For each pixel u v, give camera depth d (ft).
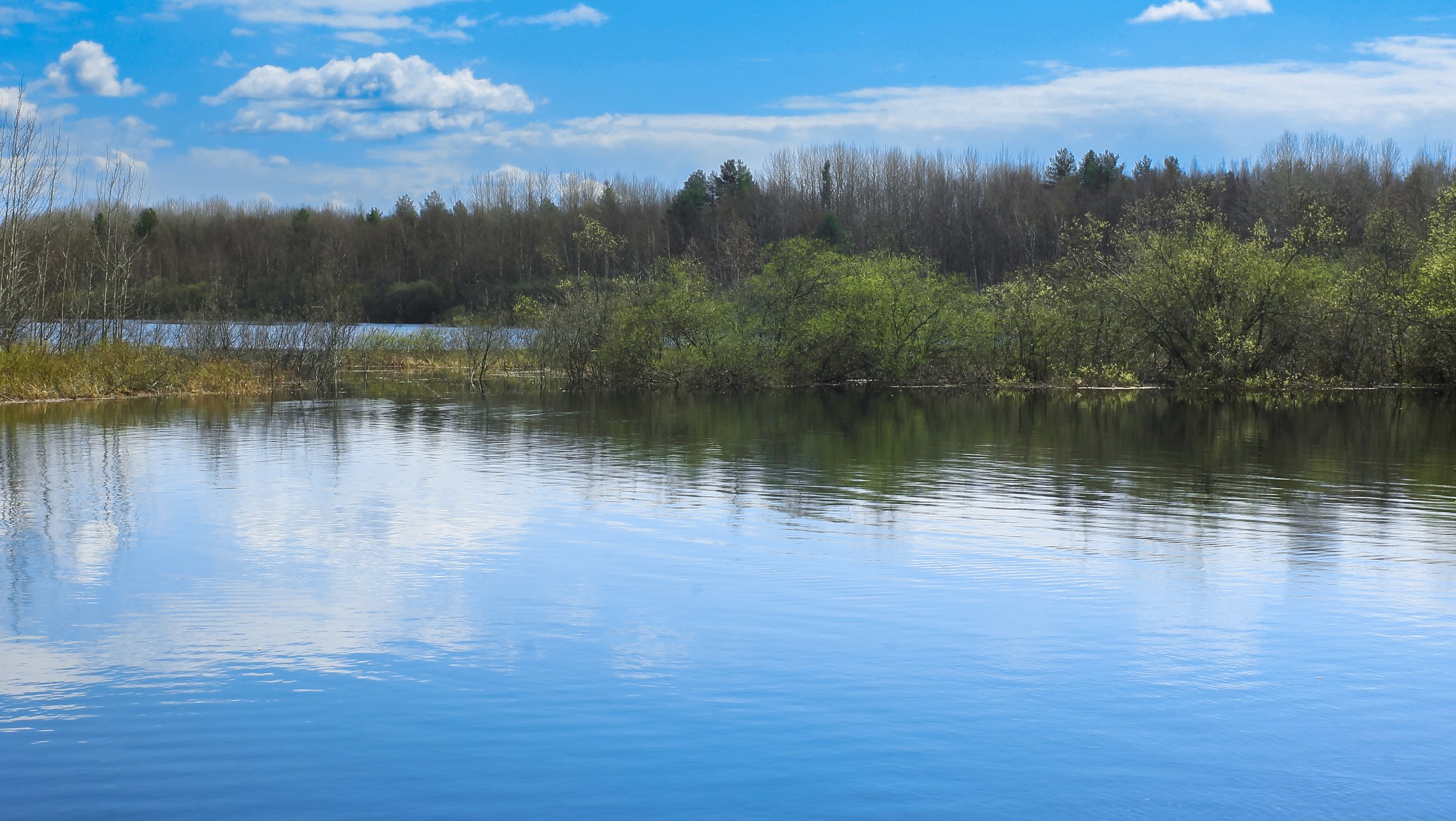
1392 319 98.89
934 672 19.93
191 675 19.81
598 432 62.49
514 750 16.57
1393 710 18.15
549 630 22.56
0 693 18.85
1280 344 101.76
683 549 30.30
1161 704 18.39
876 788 15.37
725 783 15.49
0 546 30.63
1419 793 15.25
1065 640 21.84
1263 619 23.27
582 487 41.68
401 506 37.24
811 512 36.01
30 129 96.99
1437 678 19.65
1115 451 52.95
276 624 22.97
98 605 24.43
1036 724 17.54
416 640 21.84
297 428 64.54
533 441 58.13
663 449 54.03
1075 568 27.96
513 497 39.19
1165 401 87.92
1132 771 15.88
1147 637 22.06
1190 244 102.32
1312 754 16.47
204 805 14.85
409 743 16.81
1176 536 32.04
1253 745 16.78
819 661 20.56
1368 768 16.01
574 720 17.74
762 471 45.98
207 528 33.30
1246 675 19.83
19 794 15.12
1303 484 42.14
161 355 95.96
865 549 30.25
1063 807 14.84
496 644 21.61
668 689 19.10
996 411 78.43
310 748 16.63
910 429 64.64
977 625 22.90
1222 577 26.96
